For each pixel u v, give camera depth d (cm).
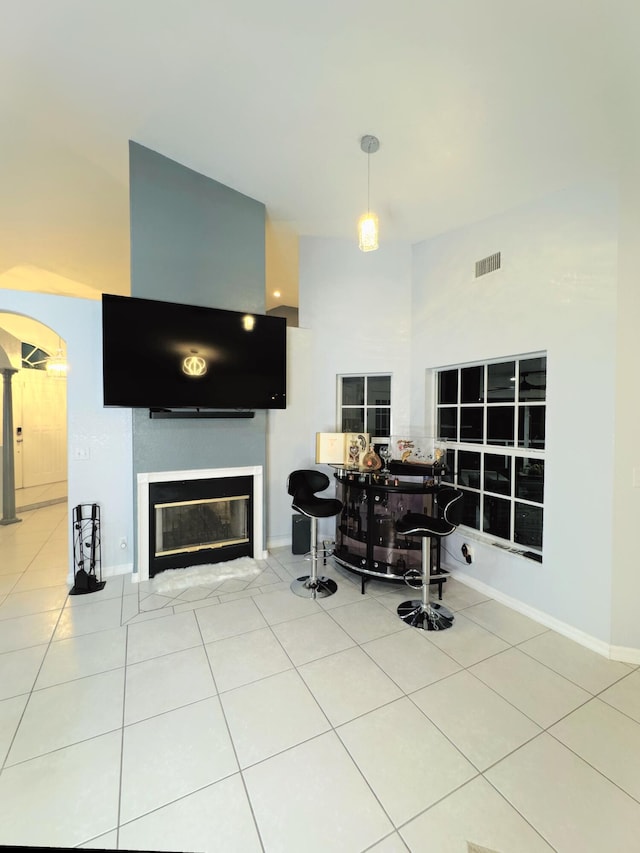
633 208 221
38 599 291
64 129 293
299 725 175
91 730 171
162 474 330
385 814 138
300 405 413
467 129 229
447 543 351
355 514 325
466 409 345
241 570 340
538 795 145
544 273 265
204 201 337
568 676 211
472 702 191
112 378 297
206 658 222
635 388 224
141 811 138
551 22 160
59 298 308
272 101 245
